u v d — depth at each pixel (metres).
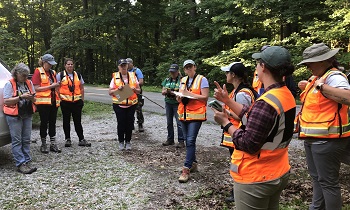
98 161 5.26
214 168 4.95
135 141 6.80
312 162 3.16
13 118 4.62
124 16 24.20
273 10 15.34
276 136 1.96
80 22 25.05
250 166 2.02
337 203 2.88
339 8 13.21
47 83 5.63
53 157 5.46
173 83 6.25
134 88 5.81
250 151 1.94
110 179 4.44
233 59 16.33
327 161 2.85
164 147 6.28
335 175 2.89
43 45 34.62
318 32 13.14
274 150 1.98
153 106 11.85
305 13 14.38
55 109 5.80
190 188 4.14
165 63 21.97
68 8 31.06
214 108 2.15
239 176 2.07
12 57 14.94
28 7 31.78
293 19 14.57
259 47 15.59
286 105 1.95
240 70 3.16
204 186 4.19
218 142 6.72
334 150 2.82
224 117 2.13
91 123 9.01
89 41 26.77
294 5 14.52
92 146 6.26
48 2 32.41
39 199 3.78
